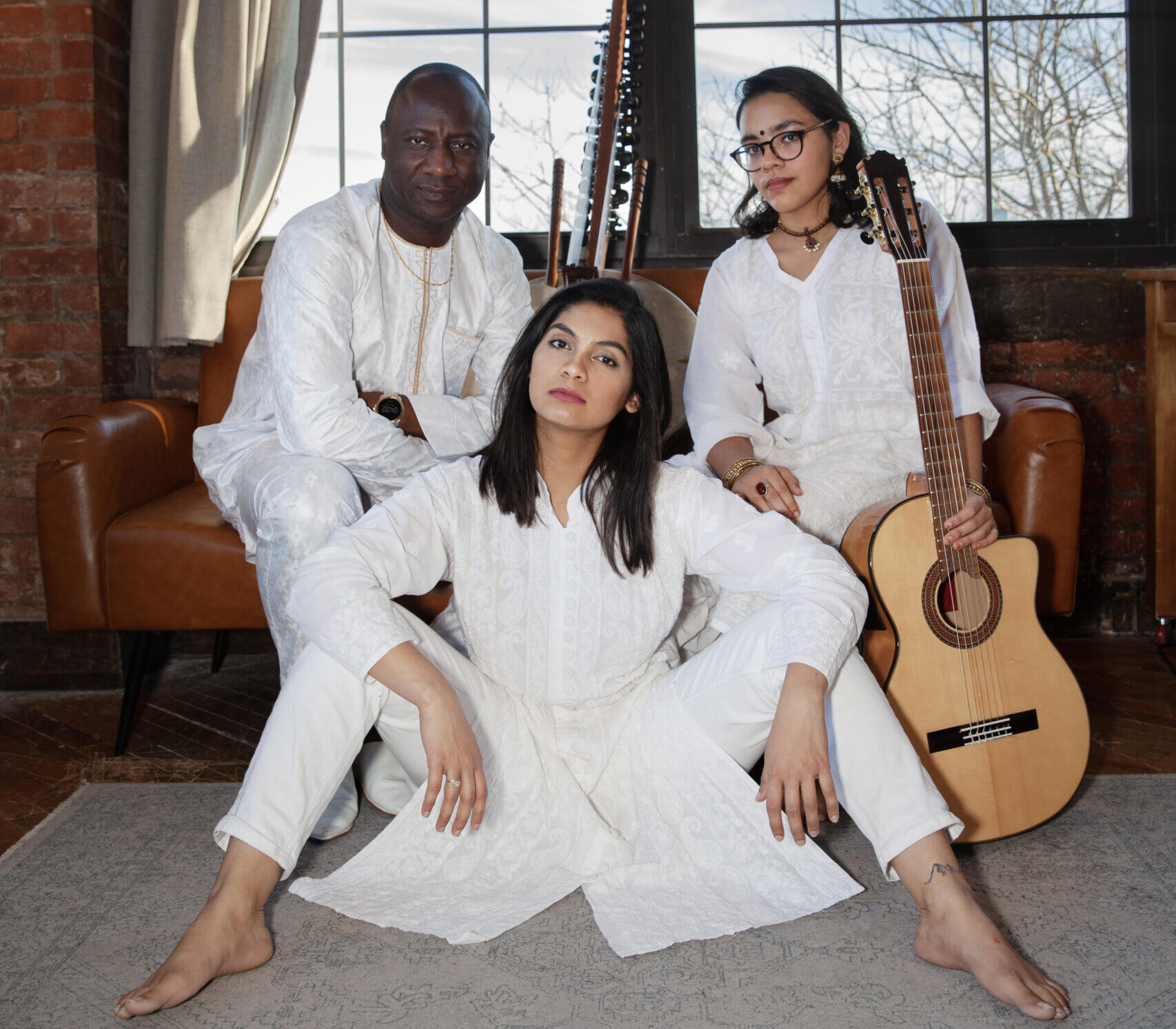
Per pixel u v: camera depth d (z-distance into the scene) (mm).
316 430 2146
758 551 1683
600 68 3041
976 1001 1409
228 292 3105
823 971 1490
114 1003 1434
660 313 2881
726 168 3484
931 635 1834
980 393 2217
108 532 2473
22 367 3061
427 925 1601
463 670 1642
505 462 1683
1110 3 3395
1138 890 1718
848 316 2146
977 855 1854
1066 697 1884
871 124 3455
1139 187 3424
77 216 3021
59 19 2982
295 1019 1391
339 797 2018
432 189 2207
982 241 3443
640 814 1705
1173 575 2994
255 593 2441
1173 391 2922
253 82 3150
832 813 1460
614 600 1694
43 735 2686
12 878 1818
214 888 1499
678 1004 1419
